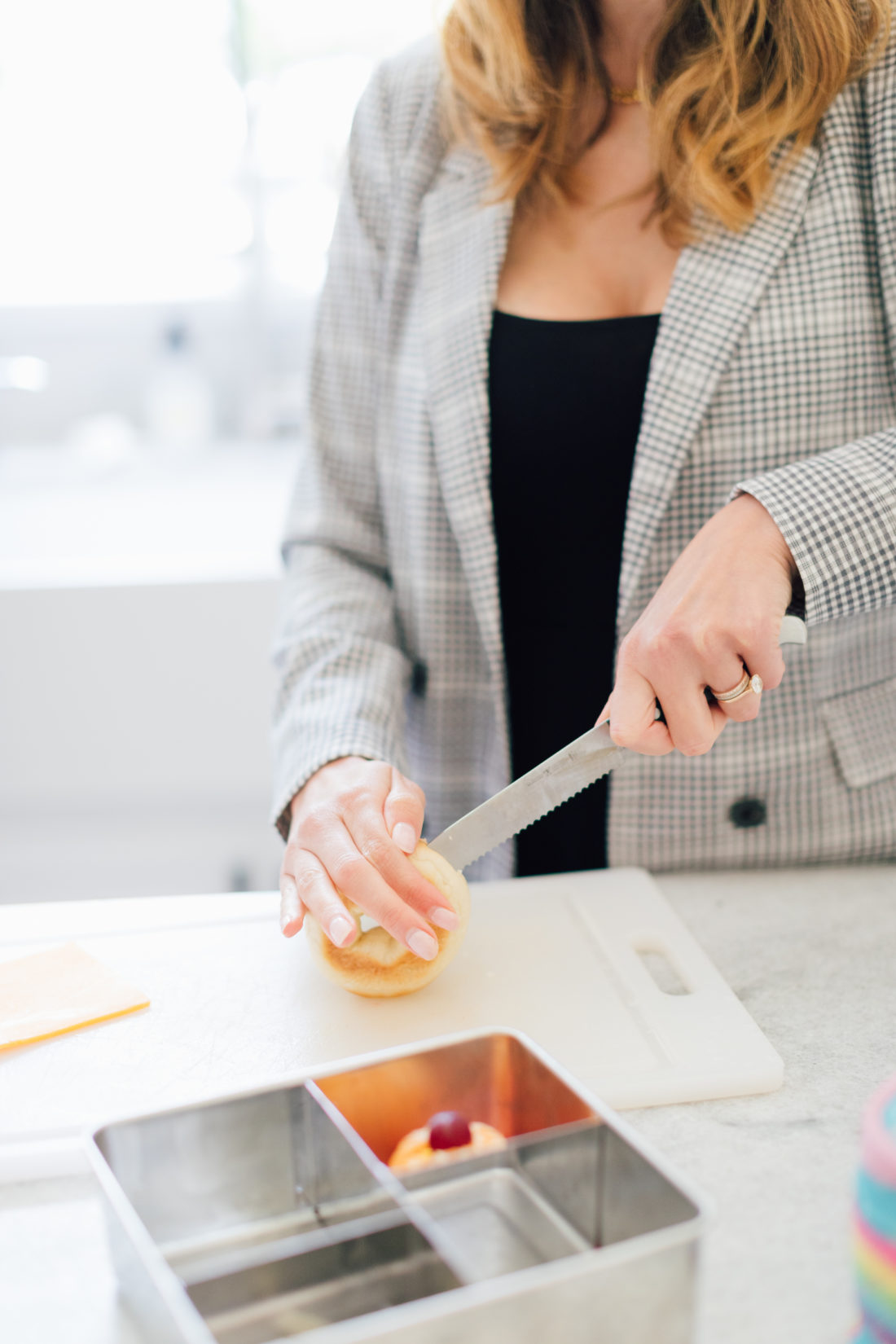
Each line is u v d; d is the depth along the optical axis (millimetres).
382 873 647
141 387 1969
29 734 1582
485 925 767
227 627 1547
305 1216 490
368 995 664
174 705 1584
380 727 804
